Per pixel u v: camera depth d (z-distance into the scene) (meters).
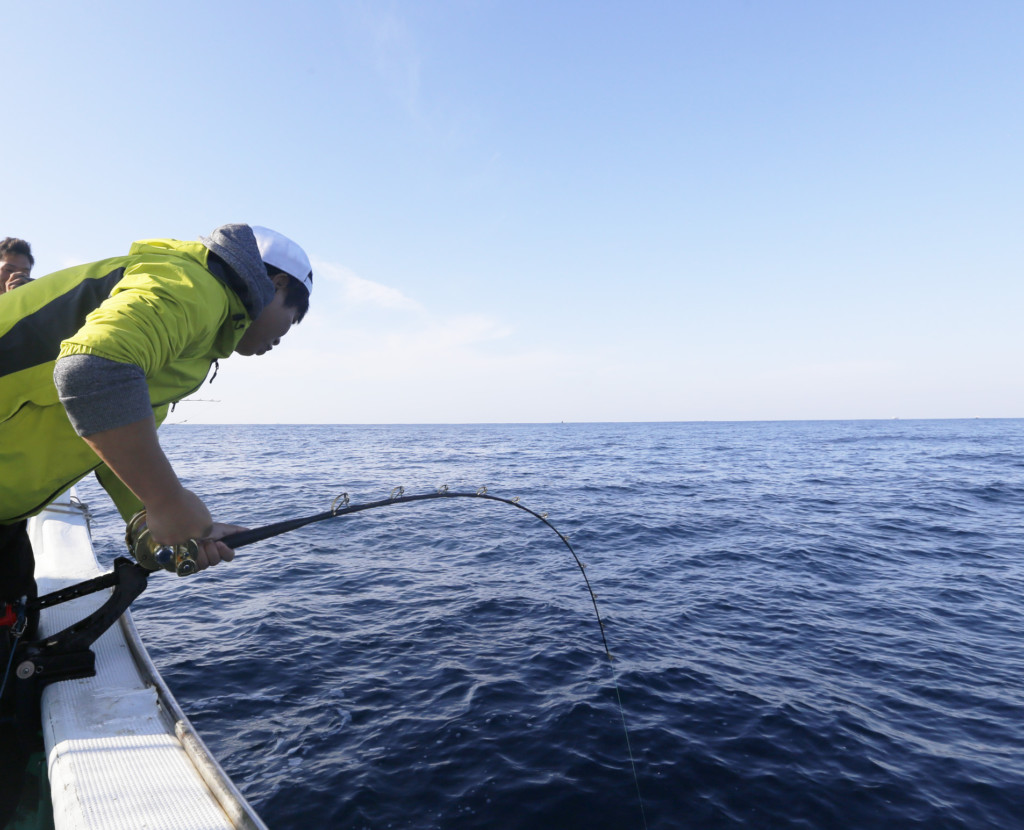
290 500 13.38
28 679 1.36
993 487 16.92
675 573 7.11
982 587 6.64
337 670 4.02
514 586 6.31
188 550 1.05
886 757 3.19
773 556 8.10
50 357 1.00
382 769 2.92
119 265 1.11
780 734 3.39
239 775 2.84
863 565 7.66
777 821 2.67
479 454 36.00
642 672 4.14
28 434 1.02
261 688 3.71
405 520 10.72
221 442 54.69
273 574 6.64
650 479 19.75
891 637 5.01
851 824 2.67
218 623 4.88
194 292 1.00
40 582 2.15
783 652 4.63
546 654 4.39
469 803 2.69
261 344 1.39
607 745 3.19
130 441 0.86
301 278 1.33
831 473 22.05
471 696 3.69
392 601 5.67
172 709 1.29
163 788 1.03
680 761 3.08
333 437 71.88
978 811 2.79
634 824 2.61
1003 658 4.58
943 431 83.50
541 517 1.83
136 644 1.62
